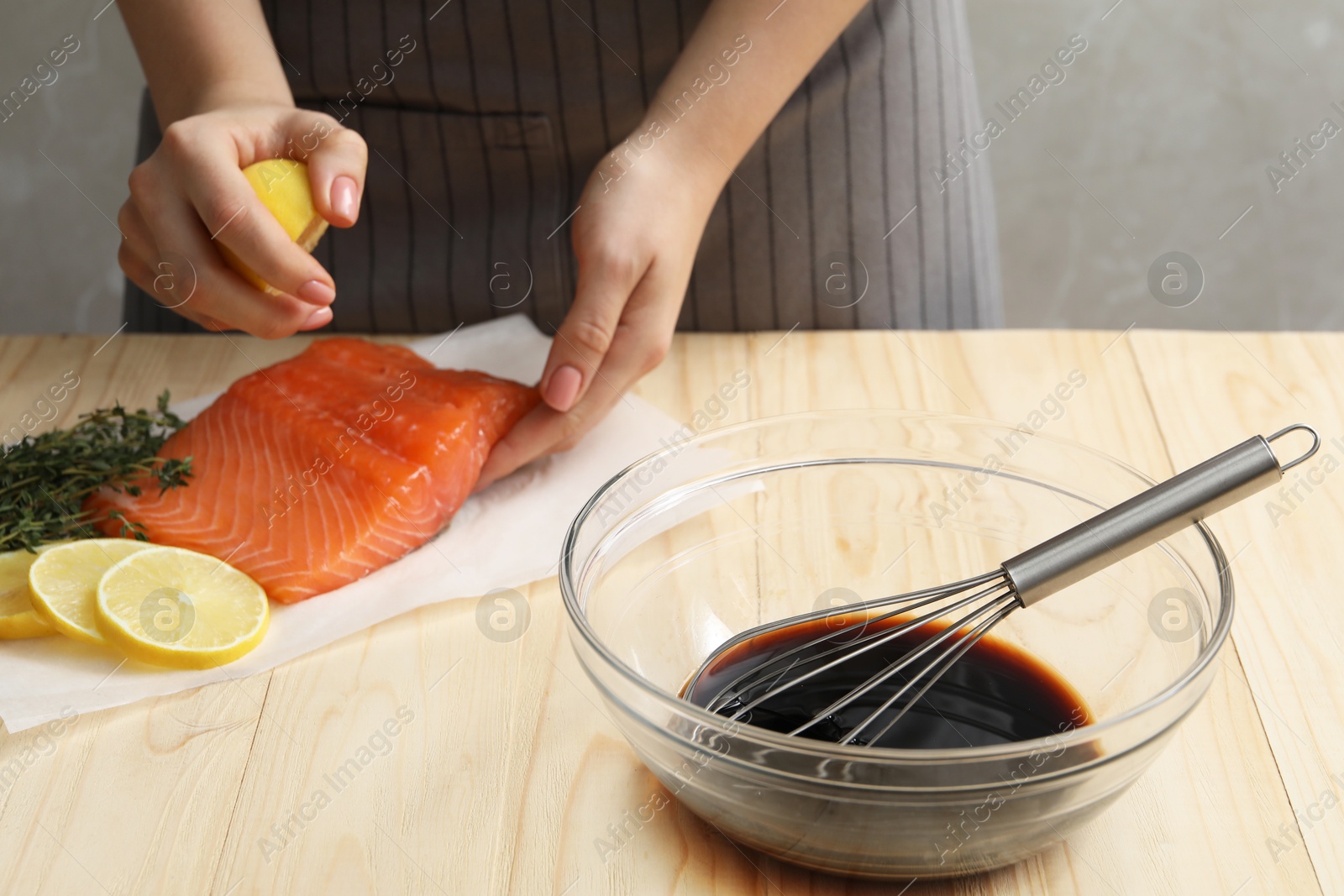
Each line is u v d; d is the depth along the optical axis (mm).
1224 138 1798
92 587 924
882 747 802
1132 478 853
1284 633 901
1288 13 1698
